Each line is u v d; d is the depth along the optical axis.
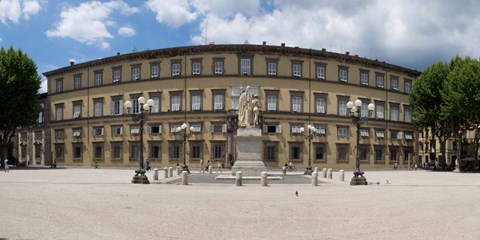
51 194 20.59
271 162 63.81
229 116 62.56
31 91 66.50
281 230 11.62
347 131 68.12
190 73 65.56
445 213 14.98
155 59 67.62
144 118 31.75
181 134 64.50
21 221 12.65
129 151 68.19
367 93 70.81
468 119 60.28
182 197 19.48
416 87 68.62
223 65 64.81
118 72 70.62
